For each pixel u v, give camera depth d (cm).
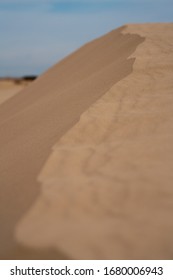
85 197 342
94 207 328
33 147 558
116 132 520
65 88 991
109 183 361
